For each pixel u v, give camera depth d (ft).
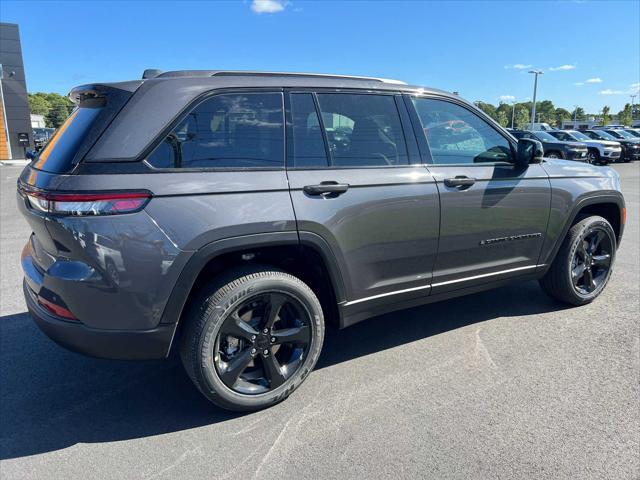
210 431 8.68
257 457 7.92
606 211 14.67
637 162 84.17
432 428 8.55
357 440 8.28
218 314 8.47
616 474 7.36
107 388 10.19
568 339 12.00
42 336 12.65
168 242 7.91
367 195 9.75
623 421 8.66
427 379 10.25
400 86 10.89
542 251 12.87
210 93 8.62
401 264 10.53
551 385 9.89
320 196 9.24
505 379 10.17
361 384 10.12
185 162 8.23
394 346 11.86
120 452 8.13
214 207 8.23
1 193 42.75
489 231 11.66
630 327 12.63
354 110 10.12
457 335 12.39
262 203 8.63
